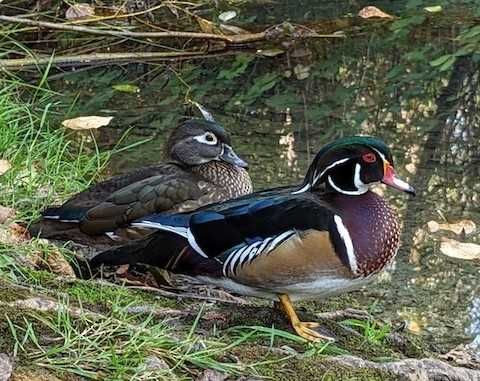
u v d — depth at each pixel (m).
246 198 7.25
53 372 6.05
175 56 15.70
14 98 13.06
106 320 6.59
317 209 6.89
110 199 8.77
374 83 14.44
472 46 15.62
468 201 10.88
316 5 18.30
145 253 7.30
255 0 18.50
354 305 8.90
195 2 18.34
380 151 7.07
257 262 6.89
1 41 15.77
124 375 6.11
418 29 16.56
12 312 6.54
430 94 13.92
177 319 7.27
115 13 16.67
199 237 7.07
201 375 6.34
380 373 6.78
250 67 15.29
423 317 8.76
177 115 13.41
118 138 12.55
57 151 10.52
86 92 14.30
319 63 15.32
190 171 9.28
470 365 7.75
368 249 6.89
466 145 12.26
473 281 9.38
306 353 6.80
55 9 16.78
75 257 8.90
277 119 13.22
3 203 9.32
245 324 7.31
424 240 10.09
